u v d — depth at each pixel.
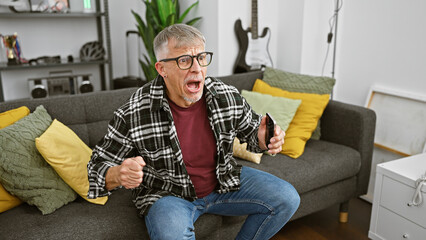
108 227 1.28
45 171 1.42
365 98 2.47
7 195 1.37
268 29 2.79
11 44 2.95
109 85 3.44
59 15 2.97
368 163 2.02
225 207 1.40
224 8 2.60
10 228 1.26
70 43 3.40
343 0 2.51
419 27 2.08
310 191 1.83
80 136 1.76
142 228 1.31
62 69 3.40
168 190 1.32
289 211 1.33
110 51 3.33
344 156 1.91
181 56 1.15
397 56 2.23
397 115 2.22
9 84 3.19
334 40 2.55
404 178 1.63
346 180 1.97
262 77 2.38
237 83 2.27
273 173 1.71
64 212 1.37
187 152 1.30
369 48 2.39
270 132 1.30
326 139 2.15
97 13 3.17
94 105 1.80
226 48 2.69
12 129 1.41
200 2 2.75
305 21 2.62
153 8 2.84
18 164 1.34
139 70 3.47
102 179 1.18
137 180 1.09
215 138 1.32
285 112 2.00
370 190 2.37
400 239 1.70
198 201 1.36
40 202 1.36
